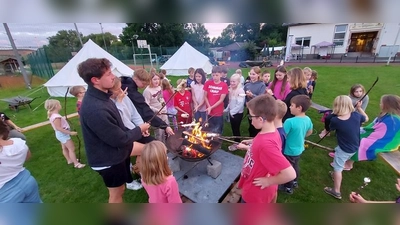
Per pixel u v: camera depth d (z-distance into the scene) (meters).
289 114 2.85
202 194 2.35
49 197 2.60
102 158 1.70
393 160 2.93
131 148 1.96
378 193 2.46
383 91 7.09
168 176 1.59
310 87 4.74
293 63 18.89
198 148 2.43
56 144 4.12
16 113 6.60
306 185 2.63
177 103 3.88
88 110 1.51
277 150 1.30
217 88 3.33
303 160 3.20
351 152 2.21
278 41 36.38
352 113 2.24
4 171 1.56
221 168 2.76
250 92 3.44
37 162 3.45
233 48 29.81
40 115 6.30
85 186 2.79
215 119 3.43
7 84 12.17
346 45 20.03
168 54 24.73
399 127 2.36
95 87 1.55
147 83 2.61
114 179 1.84
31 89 11.14
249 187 1.54
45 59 12.70
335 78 10.01
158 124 2.73
